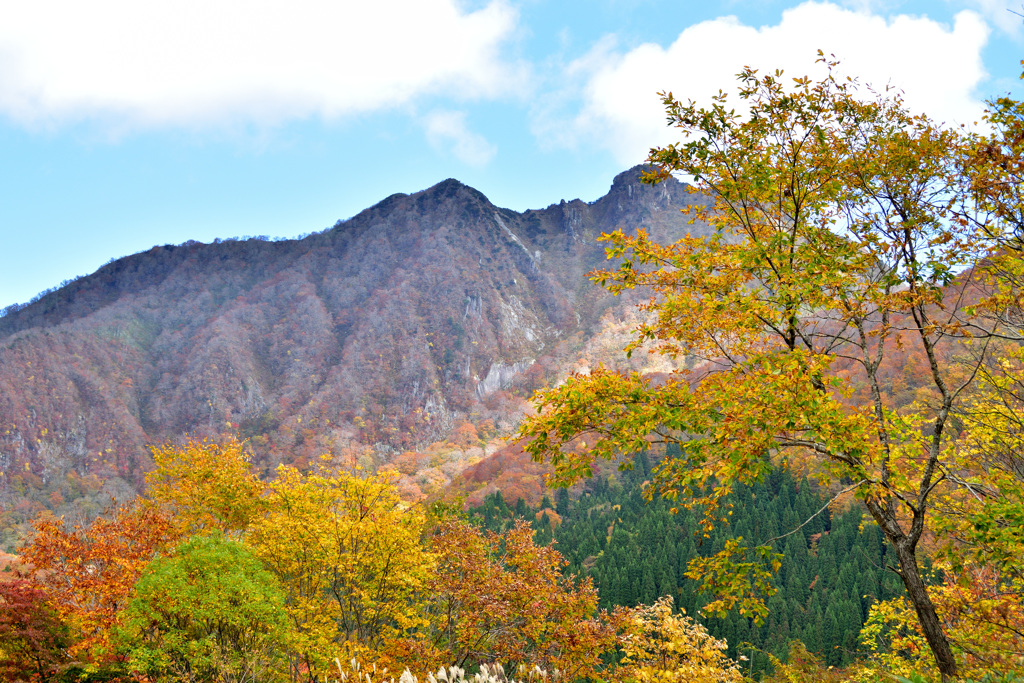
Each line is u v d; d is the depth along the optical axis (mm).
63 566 21031
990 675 7297
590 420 8305
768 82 8500
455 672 6680
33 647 17875
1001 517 7055
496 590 18734
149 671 18672
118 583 20812
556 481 8508
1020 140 7000
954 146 7996
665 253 9039
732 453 7293
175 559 19188
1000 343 9867
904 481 7371
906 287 8672
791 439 8062
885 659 11836
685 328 8312
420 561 20422
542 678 8719
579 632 18062
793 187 8508
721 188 8883
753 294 8383
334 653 18438
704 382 7992
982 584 10227
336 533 20562
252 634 18719
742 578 7629
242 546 20734
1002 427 8914
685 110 8617
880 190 8555
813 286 7961
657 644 17531
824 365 7461
